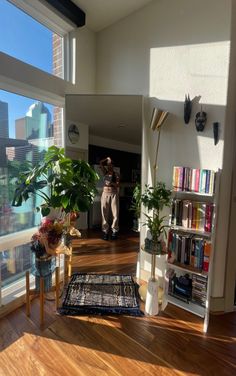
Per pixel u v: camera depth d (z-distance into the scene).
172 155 2.31
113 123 2.53
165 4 2.25
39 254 1.94
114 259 2.76
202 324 1.89
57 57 2.47
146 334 1.76
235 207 2.04
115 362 1.51
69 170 2.05
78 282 2.46
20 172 2.14
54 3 2.16
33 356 1.54
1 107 1.95
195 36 2.08
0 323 1.85
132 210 2.59
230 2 1.87
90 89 2.78
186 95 2.17
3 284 2.09
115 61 2.66
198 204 1.99
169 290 2.21
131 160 2.54
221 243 2.06
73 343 1.66
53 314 1.96
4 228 2.06
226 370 1.46
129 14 2.51
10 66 1.91
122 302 2.12
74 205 1.94
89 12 2.47
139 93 2.50
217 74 1.98
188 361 1.52
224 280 2.09
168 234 2.16
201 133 2.10
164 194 2.08
